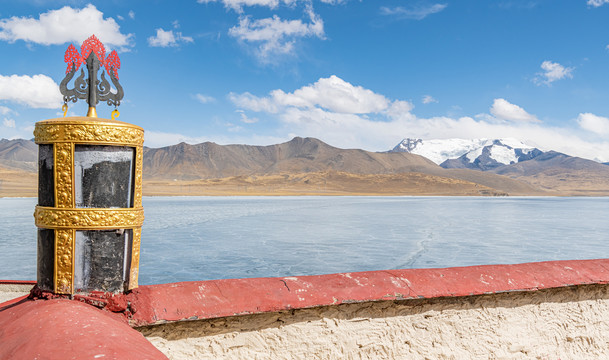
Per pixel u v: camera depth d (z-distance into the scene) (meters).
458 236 30.77
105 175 1.51
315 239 27.83
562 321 2.30
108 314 1.48
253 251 22.16
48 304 1.37
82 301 1.51
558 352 2.26
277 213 56.22
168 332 1.66
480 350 2.11
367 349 1.94
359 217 49.91
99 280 1.53
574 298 2.34
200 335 1.71
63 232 1.49
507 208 81.25
